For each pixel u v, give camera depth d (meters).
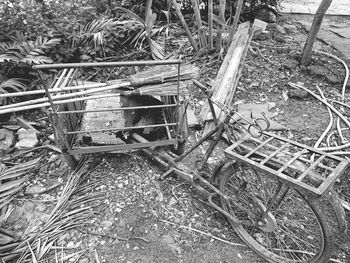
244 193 2.56
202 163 2.68
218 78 3.99
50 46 3.93
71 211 2.68
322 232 2.04
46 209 2.76
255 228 2.56
